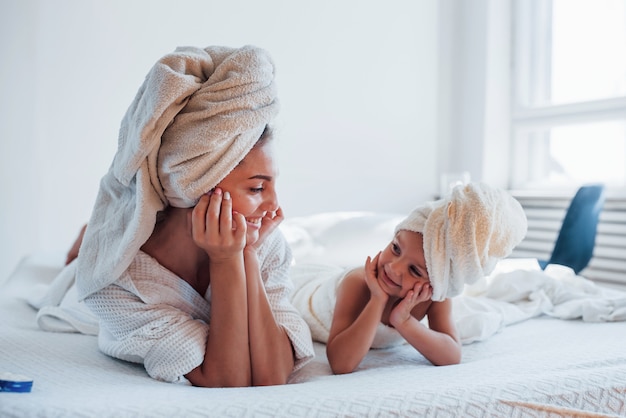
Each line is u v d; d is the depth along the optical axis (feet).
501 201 2.95
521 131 7.93
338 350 2.86
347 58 7.56
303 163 7.29
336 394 1.92
